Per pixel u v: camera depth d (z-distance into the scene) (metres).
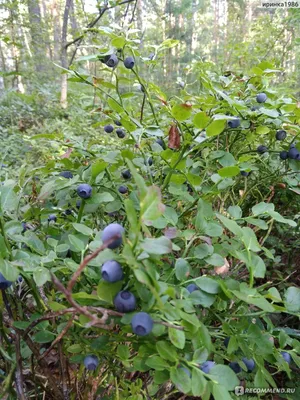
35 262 1.02
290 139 1.96
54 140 1.84
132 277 0.83
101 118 4.16
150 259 0.78
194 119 1.22
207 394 0.82
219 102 1.64
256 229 1.80
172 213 1.13
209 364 0.89
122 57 1.63
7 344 1.20
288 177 1.81
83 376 1.33
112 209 1.36
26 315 1.38
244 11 9.04
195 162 1.67
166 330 0.88
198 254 1.08
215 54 8.68
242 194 1.86
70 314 1.04
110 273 0.77
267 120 1.70
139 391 1.21
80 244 1.00
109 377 1.28
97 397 1.30
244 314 1.05
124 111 1.53
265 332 1.12
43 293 1.21
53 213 1.55
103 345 0.97
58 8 9.86
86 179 1.32
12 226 1.10
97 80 1.63
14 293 1.26
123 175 1.61
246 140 1.90
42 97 7.28
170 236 1.00
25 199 1.64
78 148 1.66
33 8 8.27
